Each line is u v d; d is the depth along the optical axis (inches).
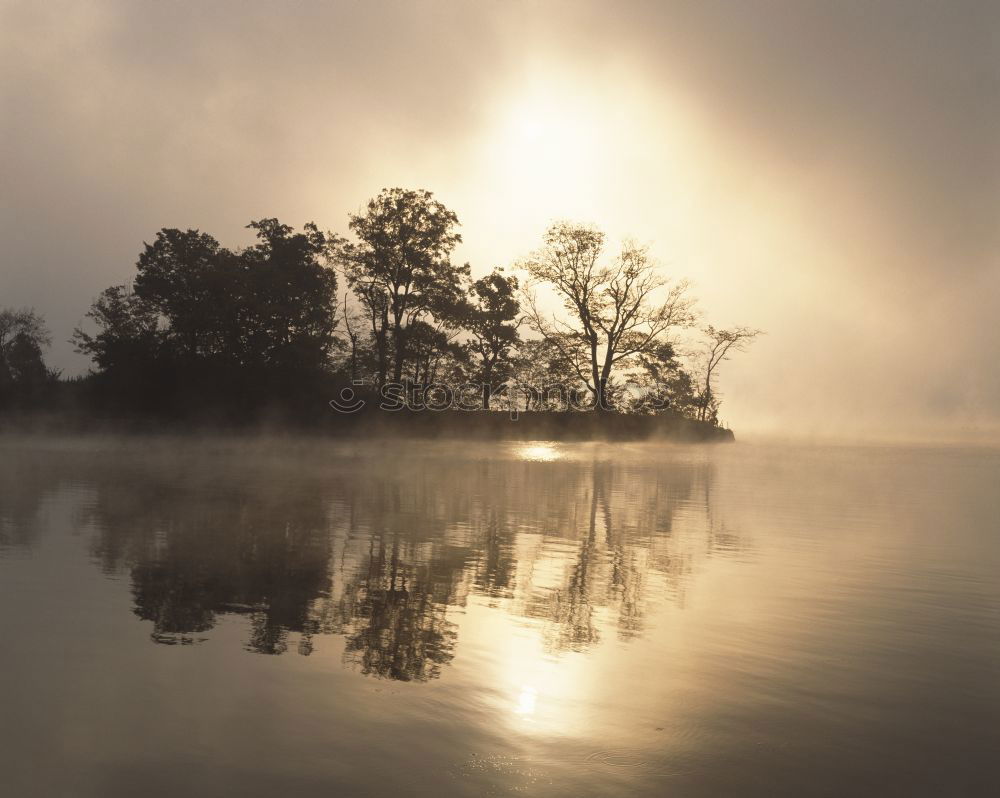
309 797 203.3
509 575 471.5
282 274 2514.8
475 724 249.8
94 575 438.9
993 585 458.6
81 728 239.5
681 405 3270.2
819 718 260.2
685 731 248.7
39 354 3314.5
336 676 288.4
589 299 2915.8
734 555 553.3
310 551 531.2
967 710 268.5
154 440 2223.2
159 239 2549.2
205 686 274.5
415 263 2679.6
